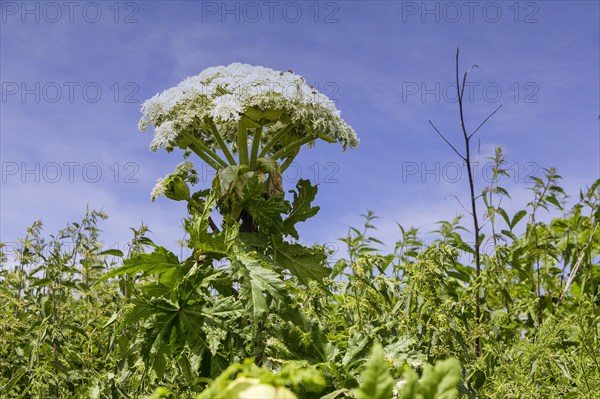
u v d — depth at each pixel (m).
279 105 2.65
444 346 2.63
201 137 3.03
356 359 2.11
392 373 2.01
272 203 2.55
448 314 2.69
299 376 0.80
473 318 3.06
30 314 3.89
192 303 2.28
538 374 2.70
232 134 3.08
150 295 2.45
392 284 2.81
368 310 2.93
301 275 2.64
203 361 2.23
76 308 3.84
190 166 2.89
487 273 3.26
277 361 2.10
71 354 3.51
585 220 4.41
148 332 2.25
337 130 2.84
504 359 2.74
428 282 2.73
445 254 2.84
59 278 3.76
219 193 2.55
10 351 3.67
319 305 2.77
